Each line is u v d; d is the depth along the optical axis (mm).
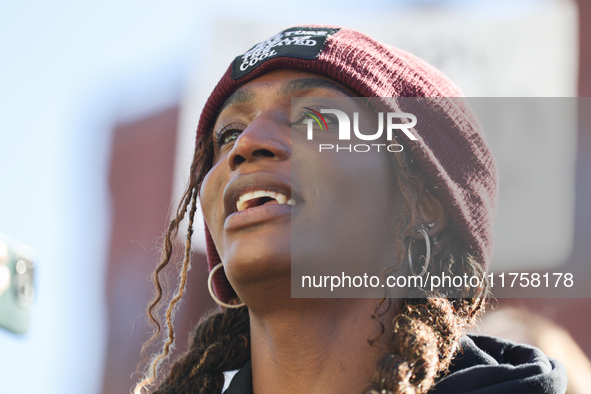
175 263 4008
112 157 12711
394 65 3396
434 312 3062
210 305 9930
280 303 2984
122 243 12141
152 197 12359
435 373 2951
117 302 11547
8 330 3740
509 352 3531
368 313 3070
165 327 4074
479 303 3387
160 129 12750
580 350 7406
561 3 9078
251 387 3283
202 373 3553
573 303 8008
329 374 3021
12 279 3820
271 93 3316
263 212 2873
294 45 3377
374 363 3021
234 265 2869
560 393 2965
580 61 9273
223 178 3264
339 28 3537
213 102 3646
